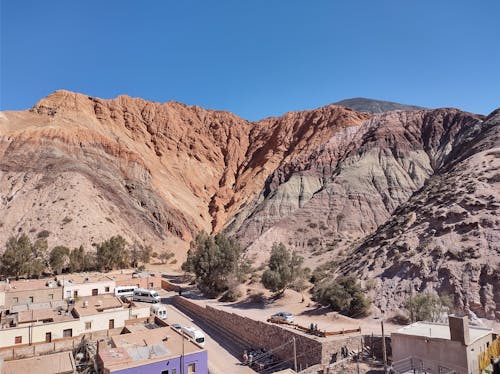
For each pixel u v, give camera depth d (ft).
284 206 373.61
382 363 97.96
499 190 164.66
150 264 315.37
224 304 179.83
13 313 142.51
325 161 419.95
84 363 99.04
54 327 118.93
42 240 253.24
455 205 168.14
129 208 370.12
